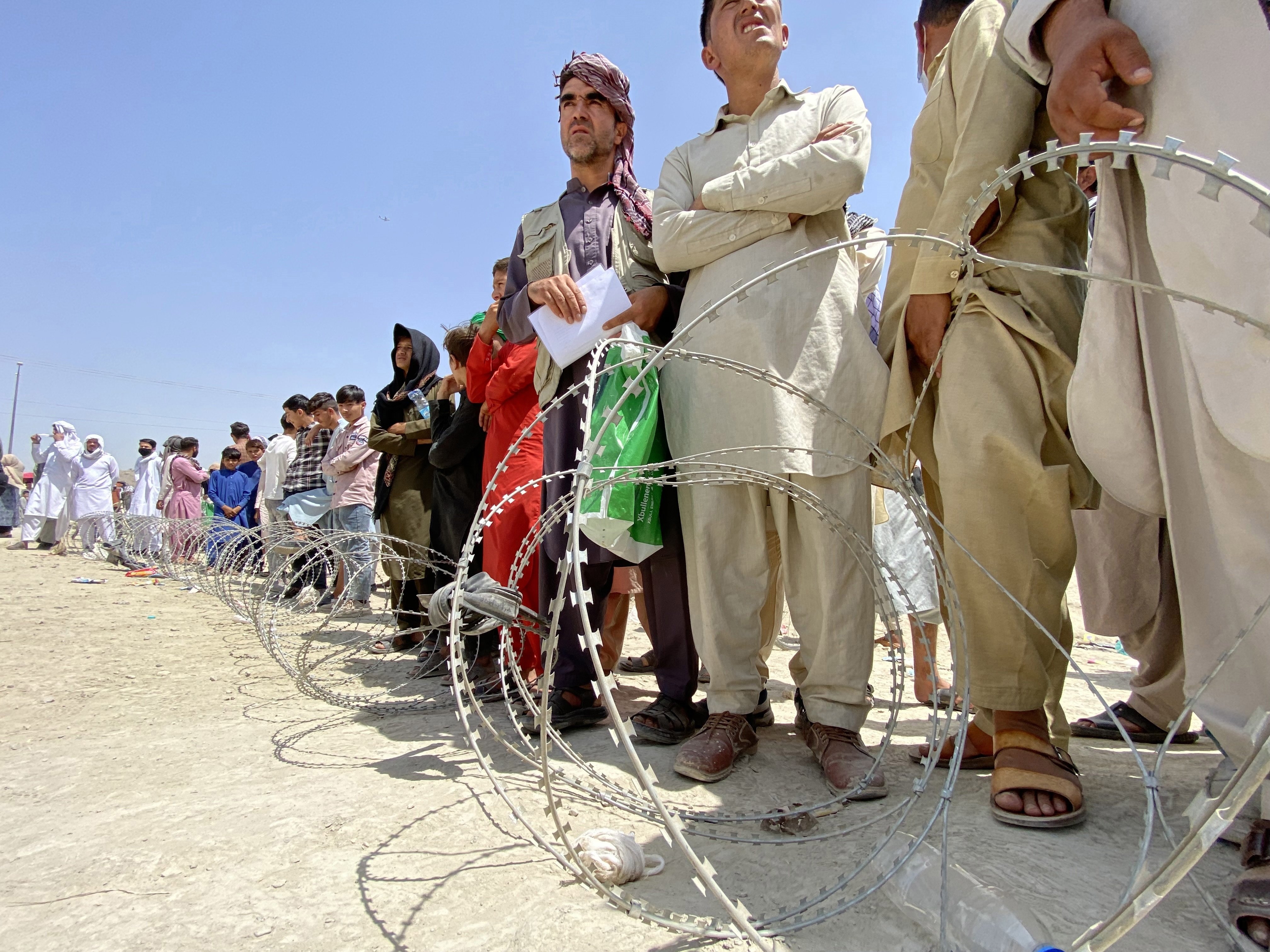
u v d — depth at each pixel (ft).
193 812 6.52
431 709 10.30
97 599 23.21
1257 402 4.18
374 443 15.52
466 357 14.06
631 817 6.39
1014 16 5.50
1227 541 4.67
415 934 4.57
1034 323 6.37
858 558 6.23
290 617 17.95
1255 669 4.62
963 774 7.19
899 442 7.65
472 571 13.44
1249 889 3.92
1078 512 8.11
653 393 8.09
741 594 8.04
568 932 4.52
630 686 11.99
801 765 7.74
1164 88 4.63
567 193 10.37
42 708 10.44
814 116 8.40
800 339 7.74
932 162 7.41
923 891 4.65
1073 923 4.33
